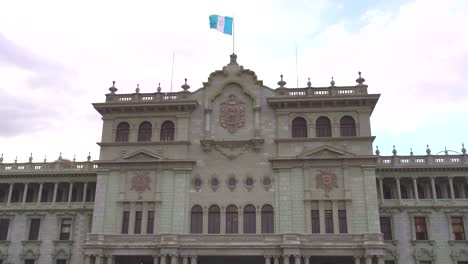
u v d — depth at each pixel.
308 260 49.69
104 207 54.44
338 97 55.19
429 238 58.00
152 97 58.94
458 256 56.78
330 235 50.19
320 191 52.56
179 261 51.16
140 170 55.62
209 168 55.16
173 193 54.12
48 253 61.59
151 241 51.94
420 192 62.12
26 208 64.00
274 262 49.75
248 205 53.53
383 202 59.97
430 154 61.69
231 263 54.44
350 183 52.44
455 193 61.56
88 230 62.31
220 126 57.00
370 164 52.75
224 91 58.56
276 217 52.25
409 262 57.41
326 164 53.44
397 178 60.78
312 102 55.81
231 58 59.75
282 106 56.41
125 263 54.72
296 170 53.62
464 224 58.41
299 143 54.75
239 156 55.28
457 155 60.94
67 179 65.06
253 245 50.28
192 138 56.72
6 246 62.44
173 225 52.66
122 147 56.81
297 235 50.06
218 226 53.09
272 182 53.84
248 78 58.47
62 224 63.69
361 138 53.84
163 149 56.16
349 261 53.03
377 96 54.78
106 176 55.75
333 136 54.56
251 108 57.41
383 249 49.34
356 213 51.28
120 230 53.41
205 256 52.47
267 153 55.00
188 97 58.62
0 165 66.81
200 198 54.16
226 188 54.28
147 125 58.31
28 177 65.69
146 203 54.28
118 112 58.59
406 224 58.94
